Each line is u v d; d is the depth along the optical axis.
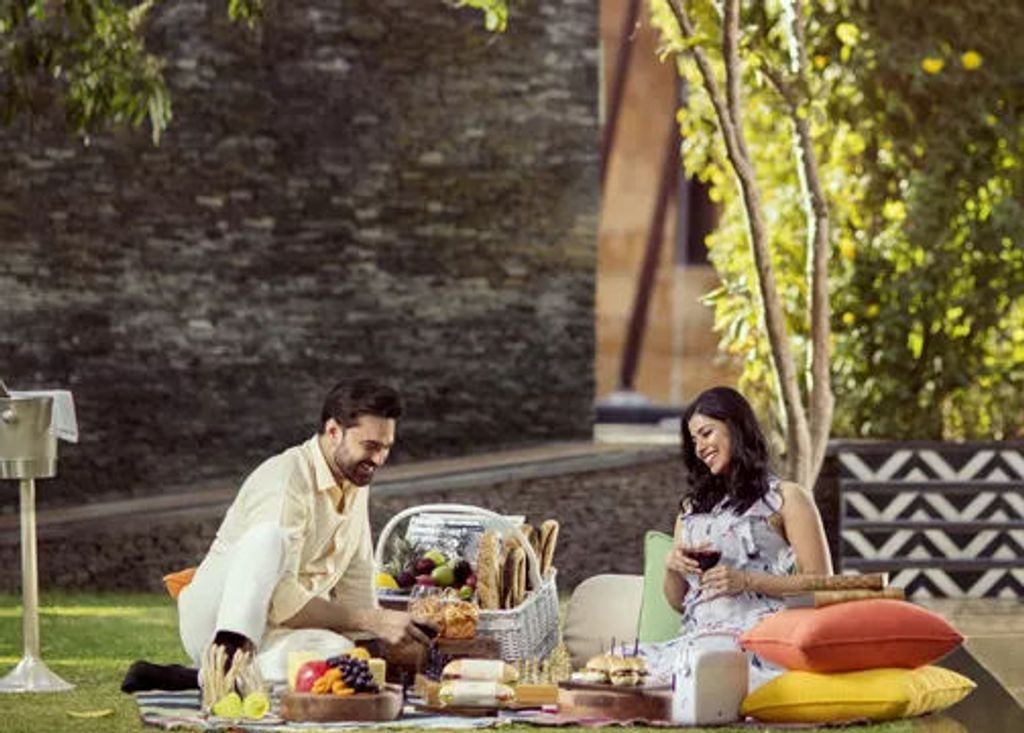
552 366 17.98
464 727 9.20
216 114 17.56
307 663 9.35
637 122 36.66
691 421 9.82
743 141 13.35
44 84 17.28
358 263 17.78
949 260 16.14
